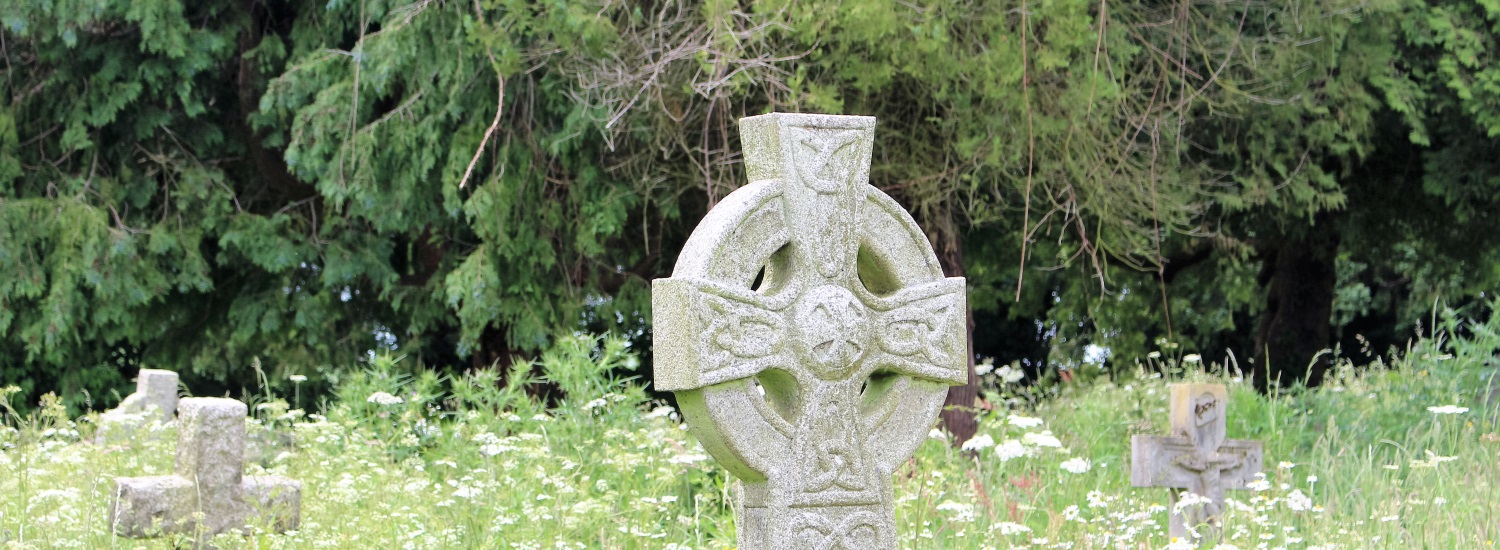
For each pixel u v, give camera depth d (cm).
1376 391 977
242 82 1198
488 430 773
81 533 563
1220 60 1057
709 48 873
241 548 567
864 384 484
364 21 1092
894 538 464
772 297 440
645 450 736
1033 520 702
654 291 438
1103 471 796
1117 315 1588
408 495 642
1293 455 880
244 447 601
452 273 1079
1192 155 1228
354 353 1309
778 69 859
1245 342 2066
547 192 1107
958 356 480
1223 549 584
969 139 952
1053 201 943
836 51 918
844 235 454
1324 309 1681
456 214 1061
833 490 453
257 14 1215
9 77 1183
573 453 748
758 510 450
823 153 451
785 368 442
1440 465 769
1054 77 948
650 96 921
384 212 1094
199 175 1202
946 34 895
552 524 617
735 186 988
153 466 684
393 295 1224
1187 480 707
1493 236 1445
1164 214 1008
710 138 1020
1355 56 1147
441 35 1034
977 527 668
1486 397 916
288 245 1196
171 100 1185
